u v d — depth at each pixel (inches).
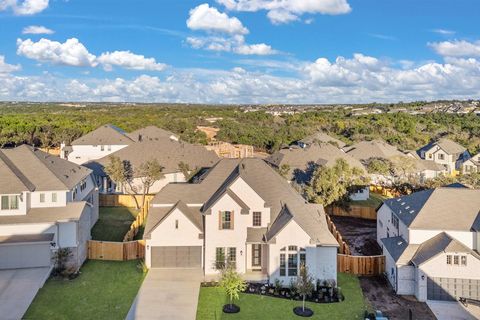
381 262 1473.9
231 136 5073.8
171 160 2736.2
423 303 1250.0
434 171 3280.0
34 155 1664.6
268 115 7062.0
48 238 1395.2
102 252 1549.0
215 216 1403.8
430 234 1368.1
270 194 1565.0
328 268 1355.8
